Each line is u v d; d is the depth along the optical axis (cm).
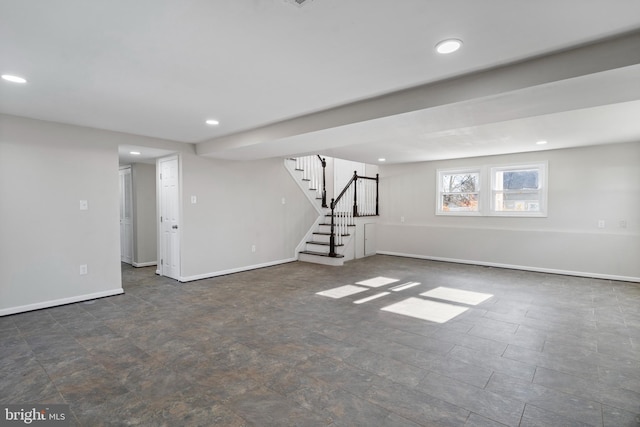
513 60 230
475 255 665
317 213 762
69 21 180
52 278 397
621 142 516
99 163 432
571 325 337
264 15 175
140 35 196
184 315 368
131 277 554
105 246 439
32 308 383
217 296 441
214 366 254
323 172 770
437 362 261
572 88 234
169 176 547
